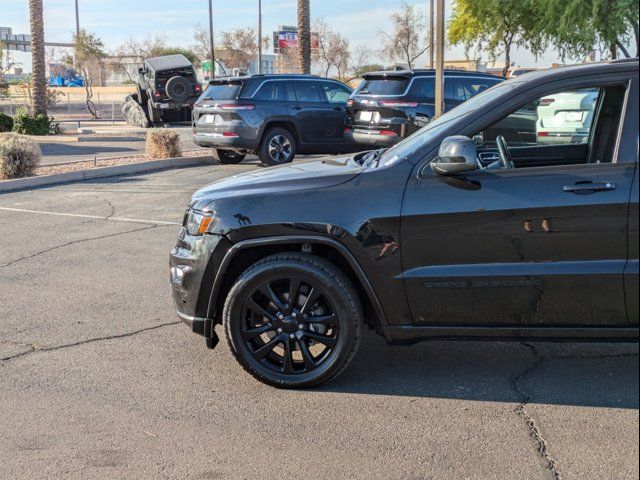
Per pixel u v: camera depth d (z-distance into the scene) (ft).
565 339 13.32
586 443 11.89
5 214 33.88
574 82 13.21
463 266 13.23
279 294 14.21
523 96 13.42
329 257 14.40
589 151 13.98
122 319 18.93
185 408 13.64
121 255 25.79
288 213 13.66
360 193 13.55
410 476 11.07
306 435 12.47
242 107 45.98
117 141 73.10
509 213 12.87
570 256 12.85
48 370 15.60
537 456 11.53
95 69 138.31
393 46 150.30
